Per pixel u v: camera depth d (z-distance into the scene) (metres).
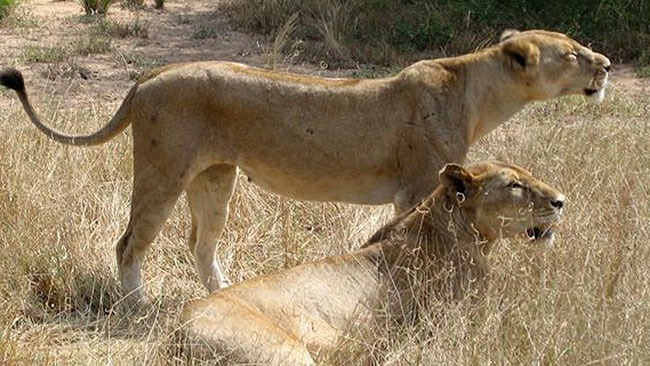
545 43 8.89
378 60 16.98
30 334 7.83
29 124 11.41
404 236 7.56
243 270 9.41
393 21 18.39
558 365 6.88
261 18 18.72
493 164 7.65
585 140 10.92
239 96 8.62
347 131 8.70
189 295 9.07
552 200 7.49
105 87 15.55
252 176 8.92
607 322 7.07
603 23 17.52
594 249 7.98
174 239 9.78
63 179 10.04
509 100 8.97
